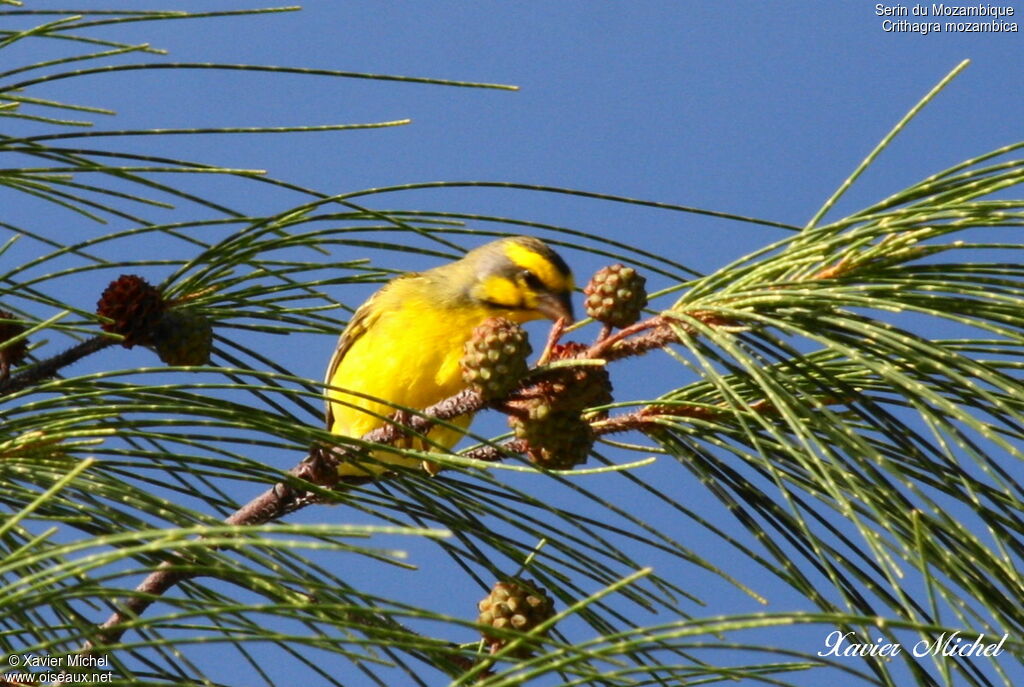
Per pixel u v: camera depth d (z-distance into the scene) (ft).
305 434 14.65
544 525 14.78
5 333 14.89
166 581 14.80
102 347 14.89
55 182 14.87
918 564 14.55
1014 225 14.62
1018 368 14.67
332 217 14.88
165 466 14.66
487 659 14.49
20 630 14.62
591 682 14.58
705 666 14.57
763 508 14.75
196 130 14.73
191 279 14.92
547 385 14.80
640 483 14.73
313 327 15.02
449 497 14.83
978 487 14.62
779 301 14.66
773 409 14.82
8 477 14.61
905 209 14.65
